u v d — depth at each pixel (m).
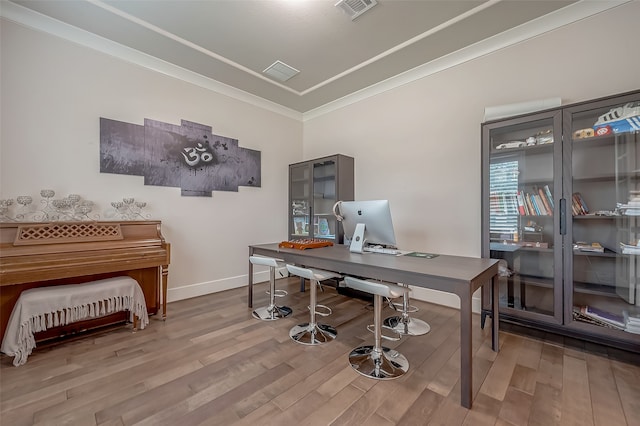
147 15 2.23
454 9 2.18
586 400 1.43
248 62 2.94
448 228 2.91
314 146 4.34
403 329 2.33
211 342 2.11
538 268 2.27
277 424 1.29
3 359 1.86
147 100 2.87
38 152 2.29
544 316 2.10
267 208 4.01
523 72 2.46
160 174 2.96
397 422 1.30
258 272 3.87
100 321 2.37
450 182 2.90
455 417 1.33
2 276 1.77
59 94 2.38
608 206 2.02
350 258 2.03
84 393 1.50
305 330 2.28
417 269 1.66
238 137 3.66
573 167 2.06
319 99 3.92
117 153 2.68
